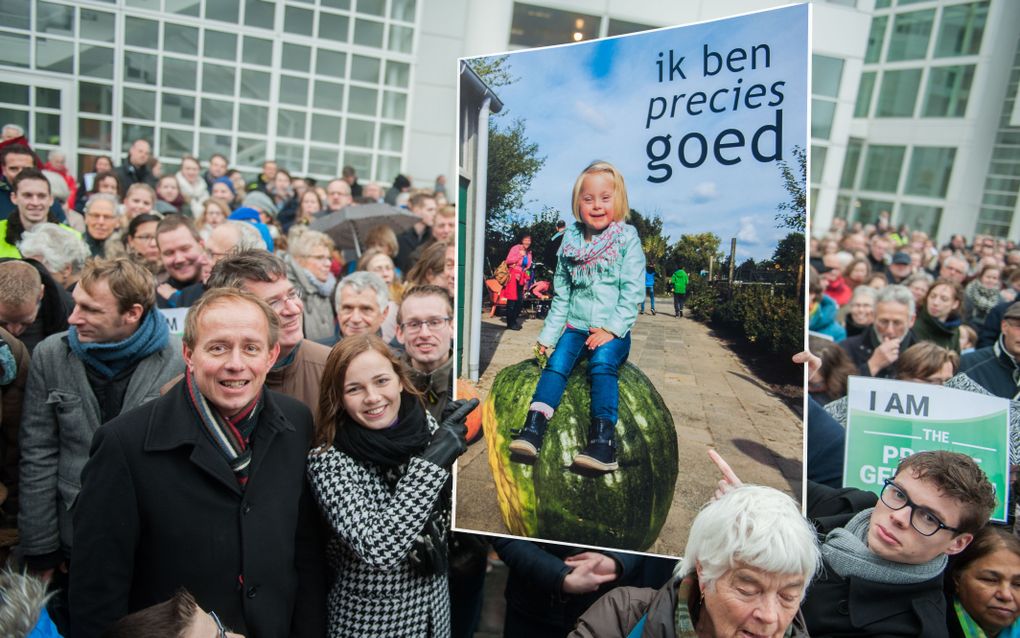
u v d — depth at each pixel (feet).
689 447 5.89
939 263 32.19
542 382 6.43
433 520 6.53
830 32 36.68
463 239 6.61
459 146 6.57
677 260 5.88
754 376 5.61
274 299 7.32
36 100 29.78
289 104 33.65
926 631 5.71
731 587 4.50
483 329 6.62
